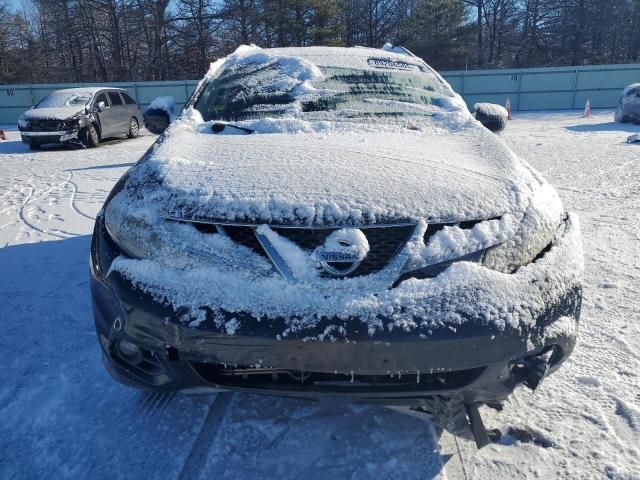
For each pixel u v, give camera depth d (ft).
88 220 17.53
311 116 10.02
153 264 5.91
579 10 141.28
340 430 6.93
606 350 8.80
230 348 5.48
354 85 11.15
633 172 23.91
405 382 5.67
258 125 9.26
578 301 6.17
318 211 5.78
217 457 6.45
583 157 28.48
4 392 7.77
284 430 6.92
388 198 6.01
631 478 6.08
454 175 6.73
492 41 151.02
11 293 11.32
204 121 9.88
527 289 5.74
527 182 6.82
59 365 8.47
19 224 17.16
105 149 38.68
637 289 11.28
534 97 82.99
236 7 116.06
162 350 5.74
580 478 6.11
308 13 117.50
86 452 6.57
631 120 50.85
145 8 120.78
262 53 12.44
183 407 7.41
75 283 11.87
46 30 133.90
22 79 135.64
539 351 5.72
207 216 5.93
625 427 6.92
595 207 18.22
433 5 123.13
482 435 6.09
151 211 6.19
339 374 5.64
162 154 7.48
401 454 6.50
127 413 7.29
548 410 7.28
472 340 5.37
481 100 84.07
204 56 120.37
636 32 144.46
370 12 138.51
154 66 123.85
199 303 5.57
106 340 6.19
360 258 5.53
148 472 6.23
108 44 129.70
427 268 5.67
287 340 5.35
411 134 8.95
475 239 5.84
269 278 5.58
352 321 5.33
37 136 38.06
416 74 12.00
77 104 40.70
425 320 5.35
